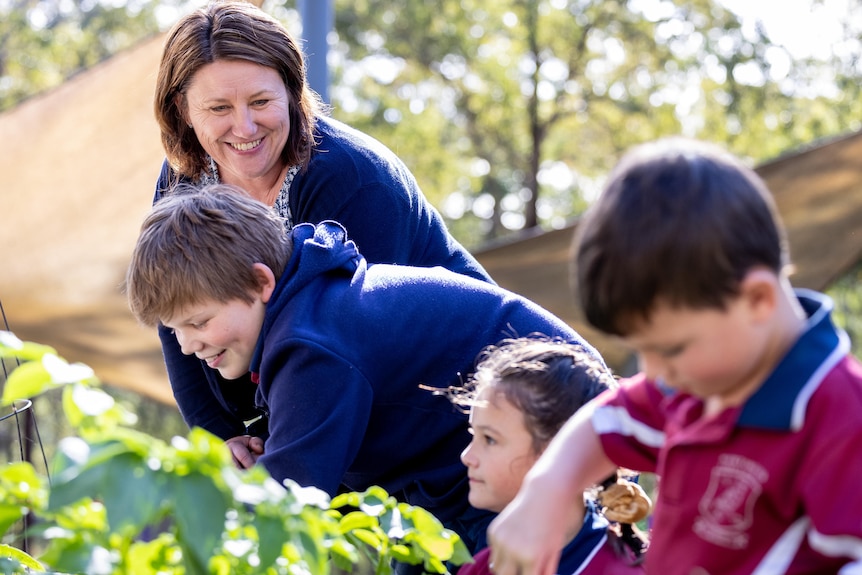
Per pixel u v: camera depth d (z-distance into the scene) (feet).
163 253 6.86
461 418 7.14
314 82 16.71
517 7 63.10
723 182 4.31
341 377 6.61
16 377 4.33
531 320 7.55
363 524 5.51
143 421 58.65
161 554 4.71
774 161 20.88
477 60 64.59
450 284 7.47
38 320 24.26
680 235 4.17
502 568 5.14
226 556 4.74
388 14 64.18
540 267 23.72
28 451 10.08
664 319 4.26
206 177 9.43
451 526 7.36
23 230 21.80
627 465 5.31
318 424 6.53
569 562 6.13
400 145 65.00
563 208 76.48
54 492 4.08
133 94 19.21
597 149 67.36
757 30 62.90
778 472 4.46
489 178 72.38
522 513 5.15
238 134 8.63
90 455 4.15
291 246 7.29
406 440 7.11
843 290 51.42
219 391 8.88
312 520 4.58
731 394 4.64
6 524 4.68
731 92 62.64
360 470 7.34
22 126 19.48
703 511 4.70
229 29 8.62
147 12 67.97
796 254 23.65
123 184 20.97
